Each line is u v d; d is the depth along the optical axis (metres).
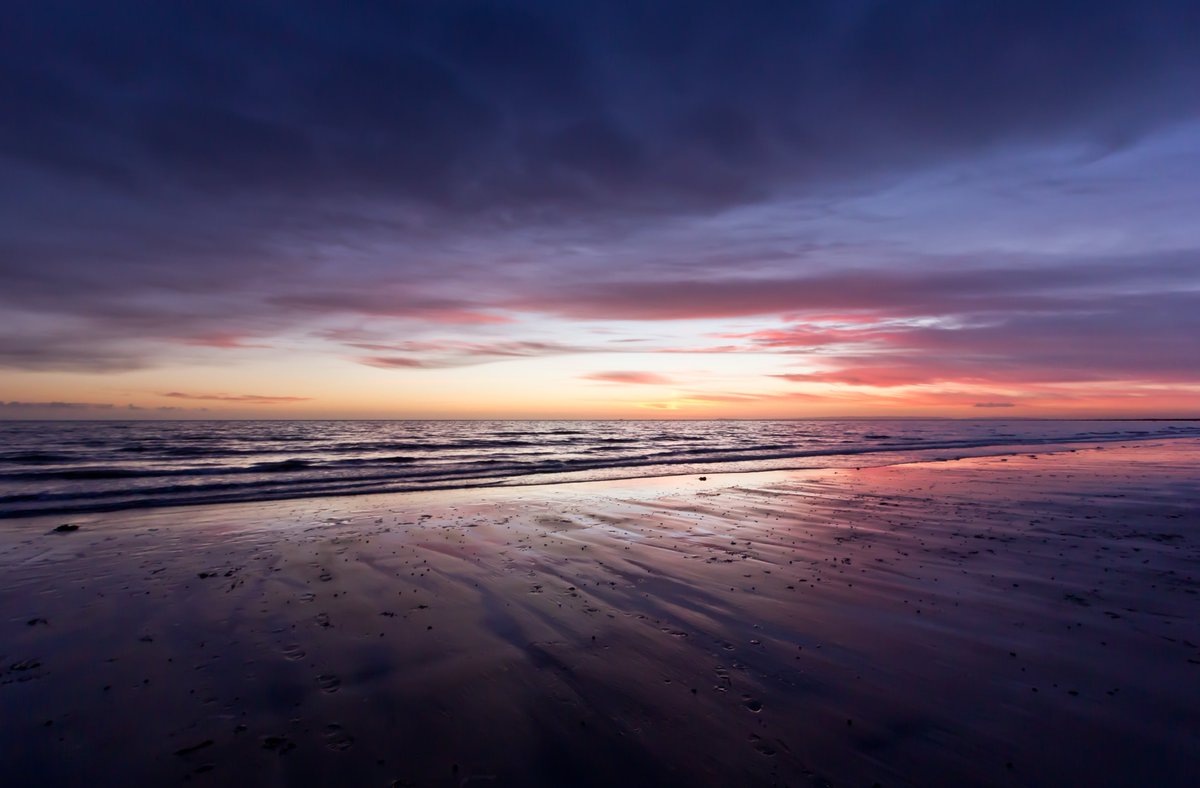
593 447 34.59
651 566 7.12
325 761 3.22
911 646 4.70
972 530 9.10
